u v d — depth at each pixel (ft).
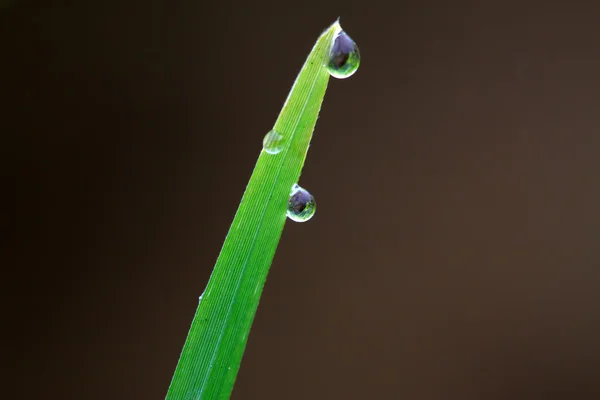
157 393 0.97
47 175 1.06
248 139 1.05
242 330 0.51
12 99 1.07
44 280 1.01
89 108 1.08
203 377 0.51
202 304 0.51
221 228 1.03
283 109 0.51
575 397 0.96
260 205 0.51
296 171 0.51
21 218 1.03
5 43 1.08
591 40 1.08
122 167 1.06
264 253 0.51
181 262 1.02
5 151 1.05
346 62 0.52
